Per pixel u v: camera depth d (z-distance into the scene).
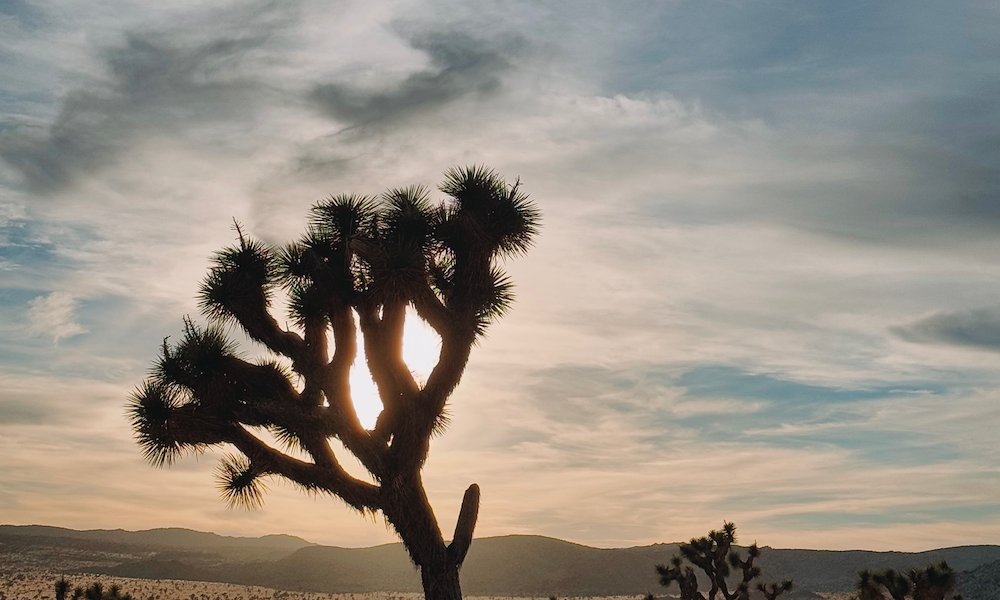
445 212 16.47
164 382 15.84
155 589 94.00
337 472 15.57
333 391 15.55
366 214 17.02
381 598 105.06
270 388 15.92
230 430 15.62
